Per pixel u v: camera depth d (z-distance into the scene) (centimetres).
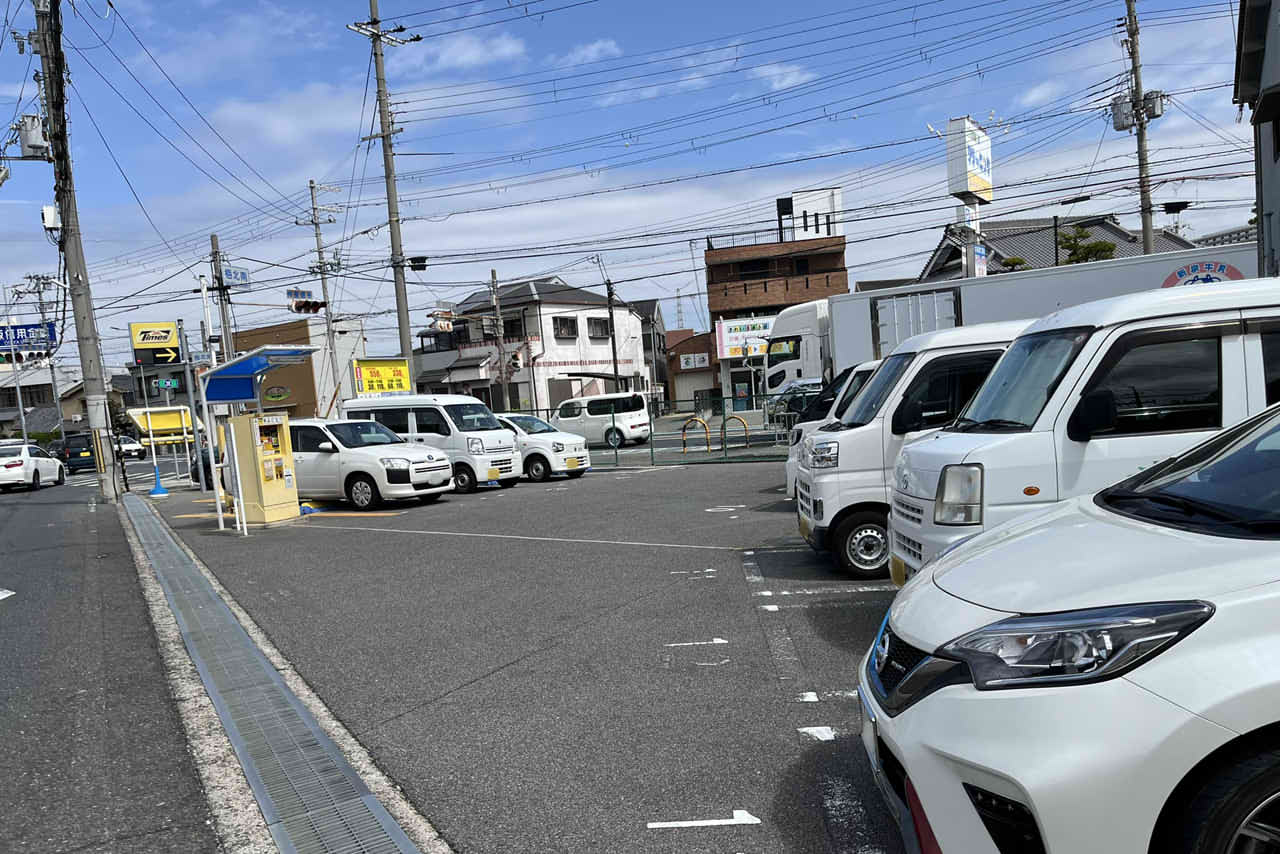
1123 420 488
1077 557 257
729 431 3055
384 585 812
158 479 2202
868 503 712
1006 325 726
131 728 458
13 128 1883
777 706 434
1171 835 204
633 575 785
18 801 374
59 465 3022
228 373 1319
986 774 214
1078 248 3481
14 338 4600
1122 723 204
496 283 4512
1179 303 493
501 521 1245
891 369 758
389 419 1819
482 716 449
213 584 868
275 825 338
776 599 658
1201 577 222
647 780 360
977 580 266
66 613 749
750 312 4959
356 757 405
